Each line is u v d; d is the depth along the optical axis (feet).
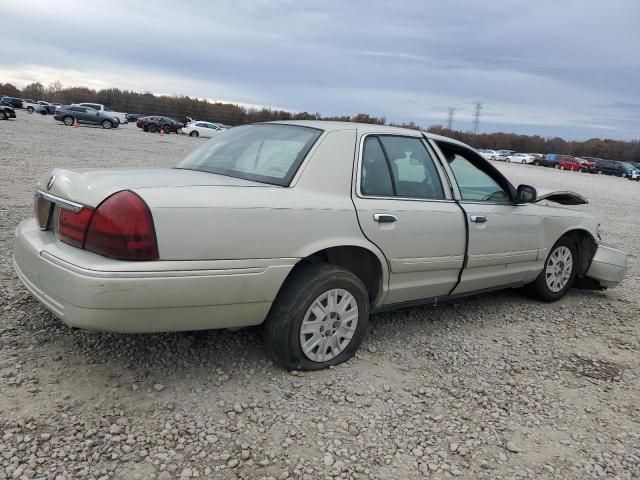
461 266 14.12
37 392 9.69
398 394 11.07
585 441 10.05
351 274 11.56
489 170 15.62
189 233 9.29
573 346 14.61
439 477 8.68
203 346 12.16
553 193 18.08
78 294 8.83
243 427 9.40
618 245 33.01
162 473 8.07
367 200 11.93
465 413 10.61
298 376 11.29
